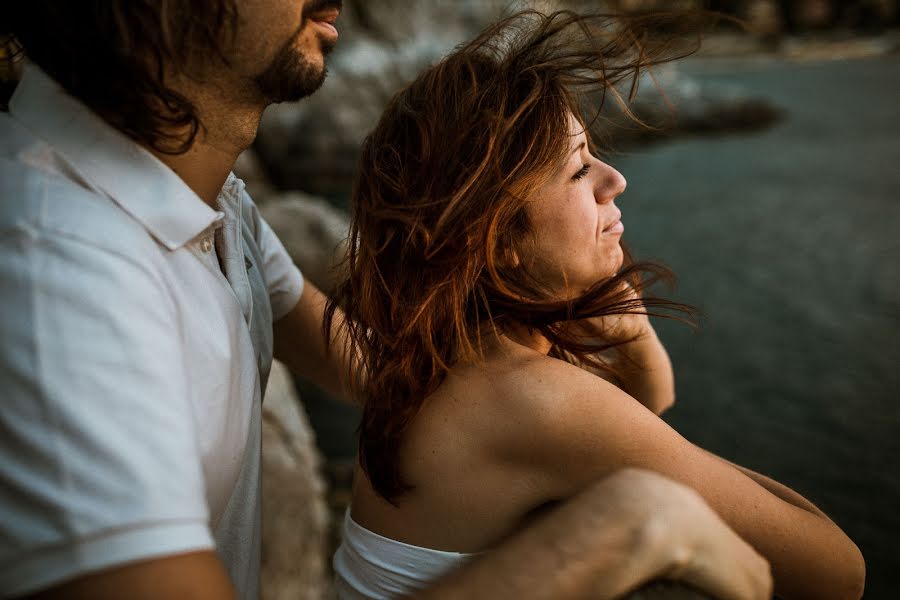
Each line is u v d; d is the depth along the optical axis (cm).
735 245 963
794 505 108
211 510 103
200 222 99
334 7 104
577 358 130
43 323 77
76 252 81
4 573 73
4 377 75
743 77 2447
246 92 102
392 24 2123
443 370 106
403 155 111
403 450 108
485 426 102
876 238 955
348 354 147
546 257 110
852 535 410
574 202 108
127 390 77
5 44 102
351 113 1623
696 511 75
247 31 96
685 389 598
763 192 1204
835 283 816
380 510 114
